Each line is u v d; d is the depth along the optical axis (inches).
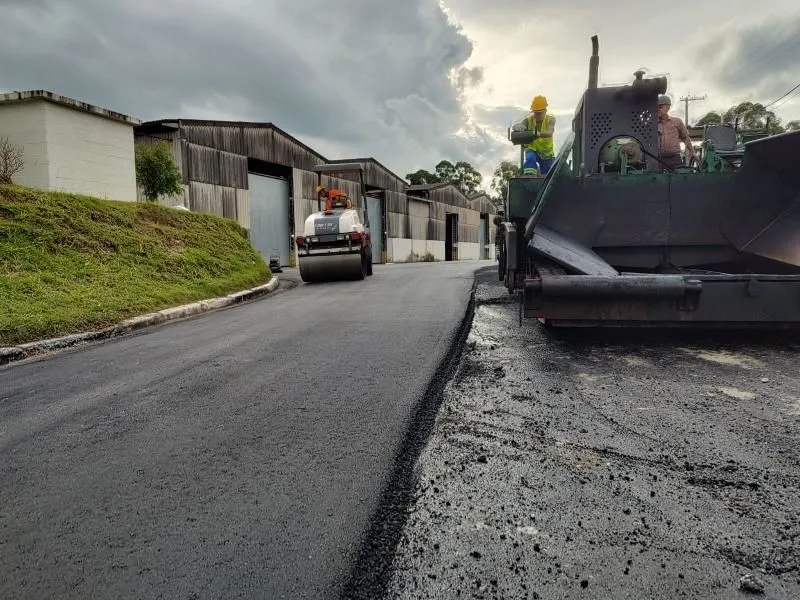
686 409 115.6
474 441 101.1
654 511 75.5
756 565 63.6
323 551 68.6
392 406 123.5
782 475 85.3
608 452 95.0
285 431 109.9
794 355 160.1
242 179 766.5
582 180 217.8
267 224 833.5
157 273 344.2
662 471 87.4
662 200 216.1
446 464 92.0
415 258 1386.6
